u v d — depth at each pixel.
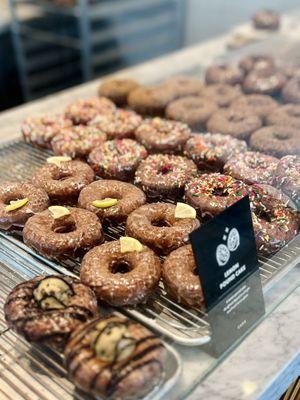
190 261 0.40
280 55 0.87
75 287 0.36
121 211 0.48
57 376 0.33
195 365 0.34
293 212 0.46
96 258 0.41
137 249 0.41
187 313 0.37
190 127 0.66
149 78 0.83
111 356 0.30
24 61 1.26
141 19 1.29
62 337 0.33
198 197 0.48
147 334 0.31
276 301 0.38
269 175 0.51
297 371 0.36
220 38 1.03
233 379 0.33
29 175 0.57
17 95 1.28
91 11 1.18
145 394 0.30
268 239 0.42
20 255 0.44
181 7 1.34
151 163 0.56
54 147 0.61
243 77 0.80
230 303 0.35
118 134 0.64
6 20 1.22
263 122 0.67
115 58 1.29
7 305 0.35
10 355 0.35
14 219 0.47
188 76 0.83
